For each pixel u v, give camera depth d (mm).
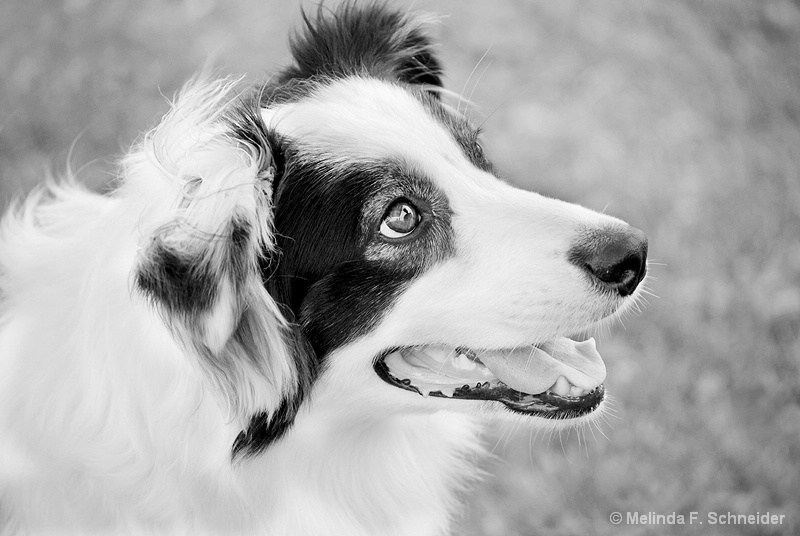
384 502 3105
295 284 2664
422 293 2680
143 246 2238
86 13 7195
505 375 2785
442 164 2762
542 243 2646
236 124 2568
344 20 3352
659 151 6289
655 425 4656
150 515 2680
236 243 2307
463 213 2705
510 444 4543
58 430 2697
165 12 7285
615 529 4289
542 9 7453
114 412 2623
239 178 2359
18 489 2805
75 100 6398
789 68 7016
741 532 4254
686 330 5078
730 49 7168
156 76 6656
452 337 2695
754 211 5848
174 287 2211
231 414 2490
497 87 6746
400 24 3469
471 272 2668
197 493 2662
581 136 6395
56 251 2889
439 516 3424
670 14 7434
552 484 4430
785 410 4738
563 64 6988
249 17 7277
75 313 2727
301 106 2834
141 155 2693
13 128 6070
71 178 3490
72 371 2695
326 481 2930
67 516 2738
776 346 5035
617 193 5945
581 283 2615
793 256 5551
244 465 2680
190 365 2471
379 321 2680
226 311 2287
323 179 2652
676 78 6902
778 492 4391
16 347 2850
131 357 2570
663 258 5453
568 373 2783
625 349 4965
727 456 4520
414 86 3254
